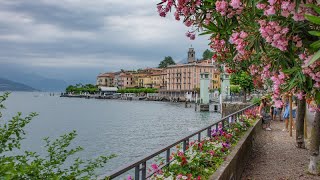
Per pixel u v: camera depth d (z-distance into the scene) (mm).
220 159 8703
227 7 4816
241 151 11203
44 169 3748
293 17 4094
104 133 49375
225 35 5332
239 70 7000
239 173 10648
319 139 11586
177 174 6805
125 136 46031
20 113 4801
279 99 5242
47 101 193125
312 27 4340
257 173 11727
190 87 166250
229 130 12891
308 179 10977
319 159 13172
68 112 96125
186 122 64312
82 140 41750
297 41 4477
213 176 7234
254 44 4922
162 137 45062
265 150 15711
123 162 28422
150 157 5652
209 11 5211
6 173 2881
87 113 91562
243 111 21328
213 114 79188
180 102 159500
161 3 5410
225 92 72500
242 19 5020
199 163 7715
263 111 22500
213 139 10492
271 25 4418
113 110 104562
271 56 5129
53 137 44875
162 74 193875
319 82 4668
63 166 23078
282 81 5059
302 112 15930
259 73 6617
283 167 12500
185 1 5277
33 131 51469
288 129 22312
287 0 4012
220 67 8227
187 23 5371
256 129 18391
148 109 108250
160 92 189000
